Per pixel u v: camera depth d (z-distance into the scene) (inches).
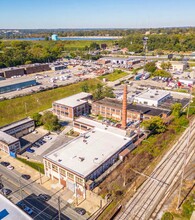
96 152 2571.4
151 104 4340.6
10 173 2536.9
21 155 2866.6
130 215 1953.7
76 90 5506.9
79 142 2773.1
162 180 2385.6
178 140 3196.4
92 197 2137.1
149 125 3223.4
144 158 2736.2
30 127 3558.1
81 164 2331.4
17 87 5260.8
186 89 5526.6
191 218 1888.5
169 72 6870.1
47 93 5078.7
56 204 2085.4
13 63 7401.6
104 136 2942.9
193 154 2854.3
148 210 2000.5
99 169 2346.2
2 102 4333.2
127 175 2437.3
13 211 1590.8
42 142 3235.7
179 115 3860.7
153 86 5821.9
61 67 7691.9
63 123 3882.9
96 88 5152.6
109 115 4069.9
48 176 2490.2
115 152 2583.7
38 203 2089.1
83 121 3494.1
